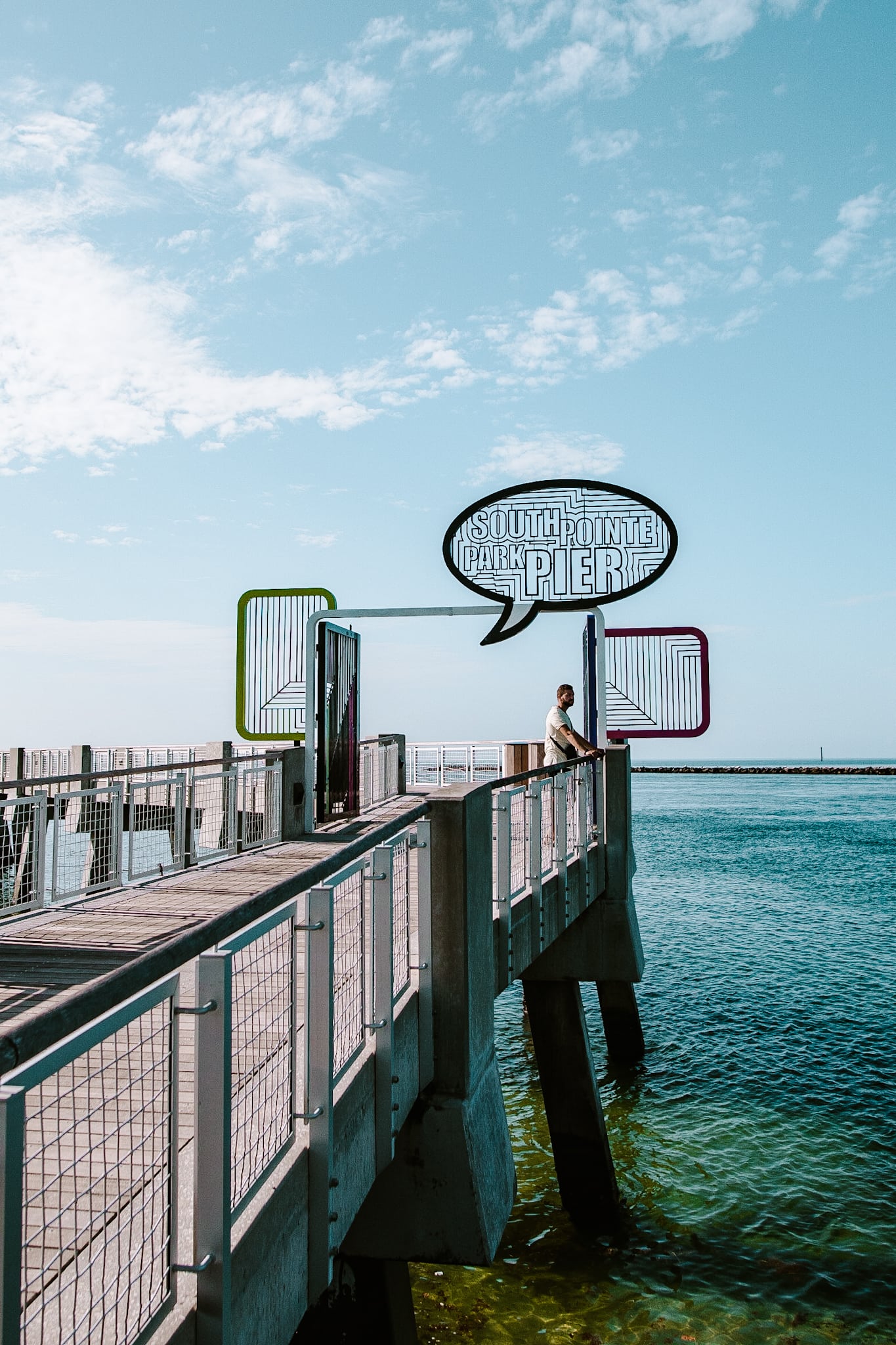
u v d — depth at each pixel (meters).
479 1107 5.47
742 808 68.94
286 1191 3.23
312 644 11.60
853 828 50.59
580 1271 8.43
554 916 8.59
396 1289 5.13
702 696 14.84
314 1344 4.45
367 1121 4.17
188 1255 2.65
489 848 6.09
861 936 22.52
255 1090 3.34
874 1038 14.86
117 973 2.12
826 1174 10.27
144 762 18.34
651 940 22.27
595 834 10.89
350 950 5.23
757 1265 8.48
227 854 10.33
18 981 5.52
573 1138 9.68
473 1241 5.04
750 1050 14.46
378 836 4.16
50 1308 2.33
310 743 11.66
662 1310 7.80
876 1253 8.63
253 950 5.59
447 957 5.33
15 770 21.44
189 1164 2.85
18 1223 1.73
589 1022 16.41
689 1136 11.41
